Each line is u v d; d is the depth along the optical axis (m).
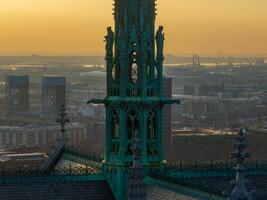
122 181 124.94
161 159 127.19
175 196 114.19
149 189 120.12
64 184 123.31
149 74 128.00
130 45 127.38
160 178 119.56
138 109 126.38
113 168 125.94
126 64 127.19
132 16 127.94
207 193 109.69
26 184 121.44
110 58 129.00
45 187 122.12
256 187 123.00
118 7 128.75
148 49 127.81
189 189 112.88
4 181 121.00
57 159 144.25
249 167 125.81
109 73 128.88
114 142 127.62
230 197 98.88
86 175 125.81
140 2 128.00
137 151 106.81
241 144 99.62
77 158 138.62
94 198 124.00
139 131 126.06
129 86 127.06
